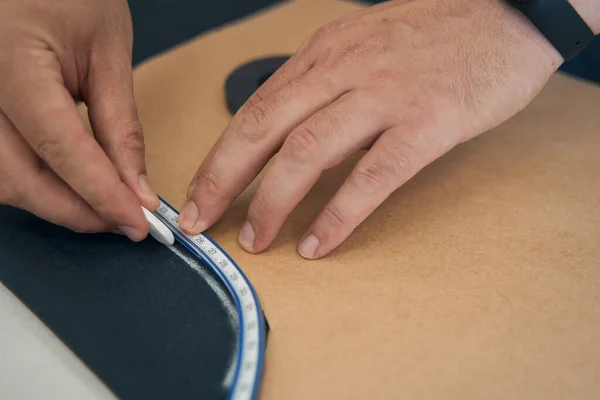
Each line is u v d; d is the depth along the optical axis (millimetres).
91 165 480
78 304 473
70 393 412
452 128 573
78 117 486
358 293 491
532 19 619
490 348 440
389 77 583
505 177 641
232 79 814
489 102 595
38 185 509
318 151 519
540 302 481
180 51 934
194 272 512
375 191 528
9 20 495
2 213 572
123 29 631
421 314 469
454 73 594
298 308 475
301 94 566
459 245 544
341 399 403
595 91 811
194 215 544
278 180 517
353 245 546
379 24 651
